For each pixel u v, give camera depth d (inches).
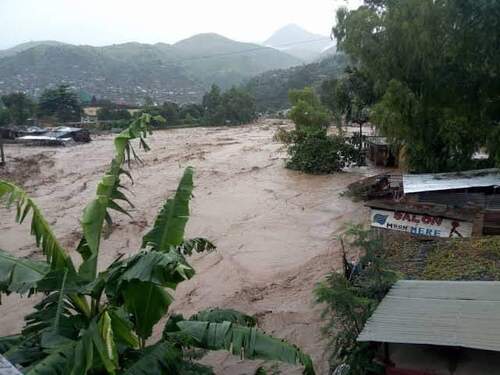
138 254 234.4
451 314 226.4
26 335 244.8
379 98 903.1
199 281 541.3
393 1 699.4
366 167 1130.7
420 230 460.4
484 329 210.2
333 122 1529.3
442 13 600.4
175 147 1608.0
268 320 446.0
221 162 1280.8
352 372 255.9
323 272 542.9
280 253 617.0
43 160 1347.2
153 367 220.8
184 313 470.3
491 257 401.1
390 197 761.6
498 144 633.6
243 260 597.3
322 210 797.2
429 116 692.7
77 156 1427.2
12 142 1685.5
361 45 708.7
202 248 310.3
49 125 2236.7
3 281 234.4
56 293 256.2
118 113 2463.1
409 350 234.1
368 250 335.9
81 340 202.4
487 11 519.2
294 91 1295.5
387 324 226.4
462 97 621.3
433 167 735.1
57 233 717.3
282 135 1231.5
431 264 401.1
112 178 258.5
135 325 254.5
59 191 987.9
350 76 1011.3
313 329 421.1
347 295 299.9
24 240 690.8
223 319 282.2
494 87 591.8
